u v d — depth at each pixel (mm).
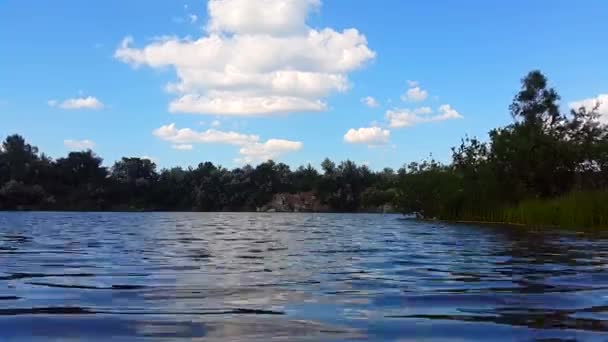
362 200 101312
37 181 94500
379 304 6164
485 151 38469
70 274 8672
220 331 4852
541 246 14883
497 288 7344
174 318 5355
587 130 39031
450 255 12281
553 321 5293
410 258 11570
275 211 102562
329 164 106875
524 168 36938
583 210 26547
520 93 41469
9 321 5195
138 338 4605
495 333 4828
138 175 104062
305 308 5906
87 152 100250
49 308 5836
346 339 4617
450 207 38312
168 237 19125
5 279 8062
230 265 10047
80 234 20938
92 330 4863
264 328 4977
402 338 4664
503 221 33000
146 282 7785
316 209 102875
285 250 13633
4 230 23984
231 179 107625
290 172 113188
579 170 37844
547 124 40750
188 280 8008
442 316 5520
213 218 49906
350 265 10148
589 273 8938
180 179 106438
